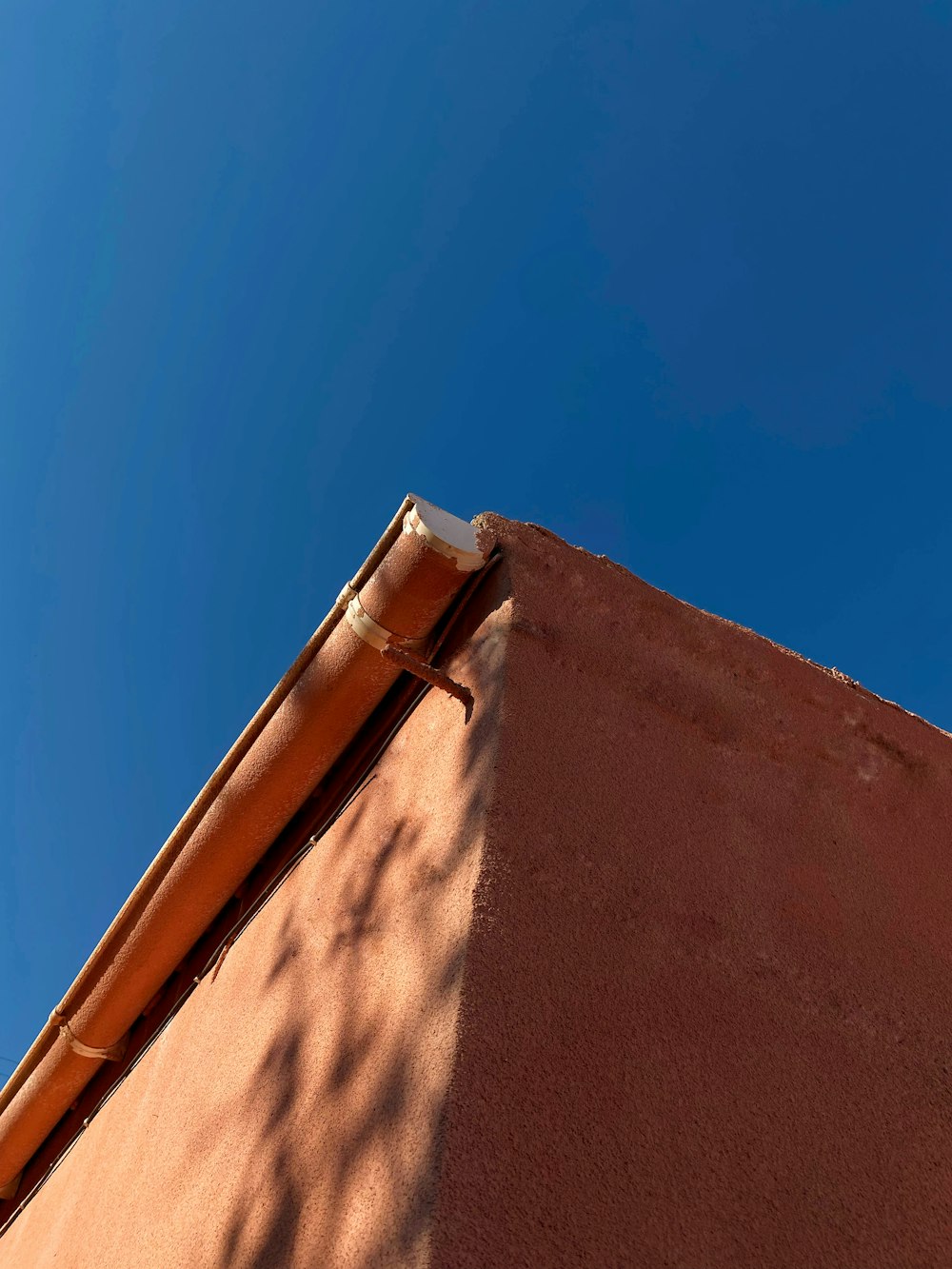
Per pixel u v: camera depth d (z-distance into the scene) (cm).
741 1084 144
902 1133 154
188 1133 197
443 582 175
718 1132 137
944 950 189
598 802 160
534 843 148
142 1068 256
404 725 191
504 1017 129
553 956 139
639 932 151
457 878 145
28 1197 326
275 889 218
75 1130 299
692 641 196
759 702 200
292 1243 133
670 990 147
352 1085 141
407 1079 128
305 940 187
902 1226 142
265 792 208
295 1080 160
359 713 196
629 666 183
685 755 180
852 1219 139
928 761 223
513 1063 126
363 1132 131
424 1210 110
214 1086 195
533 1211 115
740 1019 152
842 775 204
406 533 172
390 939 154
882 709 223
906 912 190
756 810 183
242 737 205
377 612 177
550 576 182
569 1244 115
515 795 151
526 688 164
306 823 217
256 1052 182
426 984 137
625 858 157
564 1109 126
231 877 228
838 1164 144
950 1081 167
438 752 172
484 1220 111
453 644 183
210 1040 211
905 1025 170
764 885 173
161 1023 257
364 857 180
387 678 189
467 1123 117
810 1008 161
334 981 165
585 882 150
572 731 165
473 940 134
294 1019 173
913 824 209
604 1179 123
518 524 186
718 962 156
